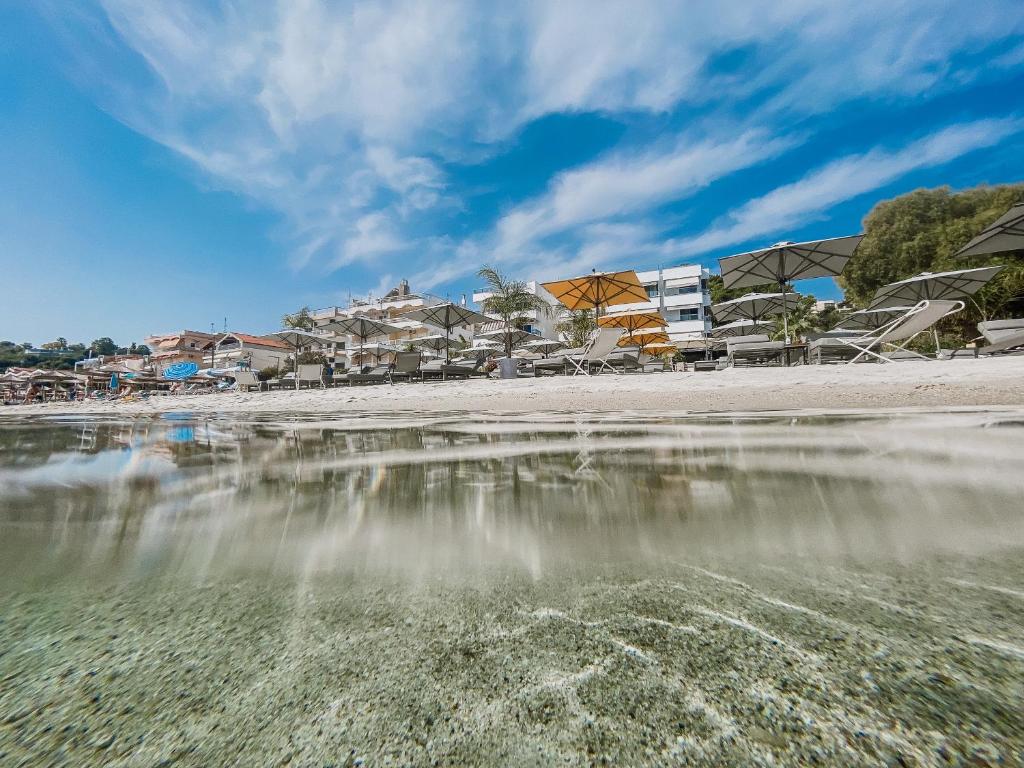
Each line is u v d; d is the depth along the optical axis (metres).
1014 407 3.31
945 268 16.45
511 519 1.08
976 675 0.47
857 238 7.19
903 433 2.26
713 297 34.38
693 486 1.35
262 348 38.56
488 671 0.50
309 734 0.42
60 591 0.72
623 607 0.64
